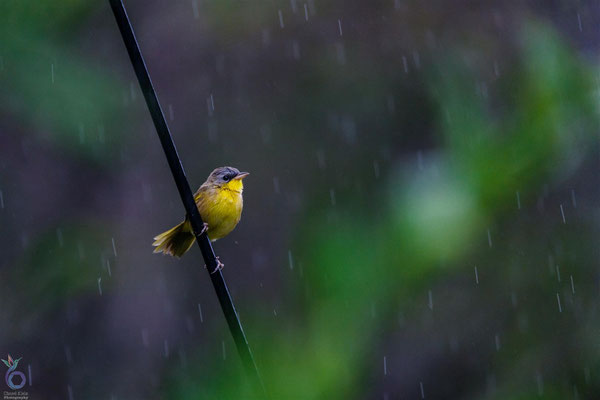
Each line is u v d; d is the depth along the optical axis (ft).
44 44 29.76
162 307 57.00
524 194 15.30
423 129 58.03
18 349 52.60
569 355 30.01
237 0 63.98
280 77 63.10
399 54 60.18
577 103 16.33
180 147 62.03
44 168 53.36
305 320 13.64
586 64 17.22
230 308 18.72
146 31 64.49
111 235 55.67
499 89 19.24
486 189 15.10
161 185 58.13
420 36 59.11
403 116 58.70
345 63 62.08
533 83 16.56
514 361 30.25
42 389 53.31
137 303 56.49
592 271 30.12
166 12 64.85
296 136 61.31
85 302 54.95
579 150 16.10
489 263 30.14
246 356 13.46
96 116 36.99
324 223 14.99
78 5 29.35
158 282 57.47
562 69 16.60
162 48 64.18
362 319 13.60
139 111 56.65
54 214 54.39
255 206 59.26
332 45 62.95
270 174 60.18
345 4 63.72
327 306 13.64
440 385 36.19
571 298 30.30
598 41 31.50
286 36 63.87
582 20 31.89
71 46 34.53
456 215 14.75
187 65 63.98
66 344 53.42
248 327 14.16
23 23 28.91
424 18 58.70
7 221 52.70
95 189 55.98
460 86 17.20
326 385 12.90
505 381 29.01
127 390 53.72
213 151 61.36
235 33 64.44
